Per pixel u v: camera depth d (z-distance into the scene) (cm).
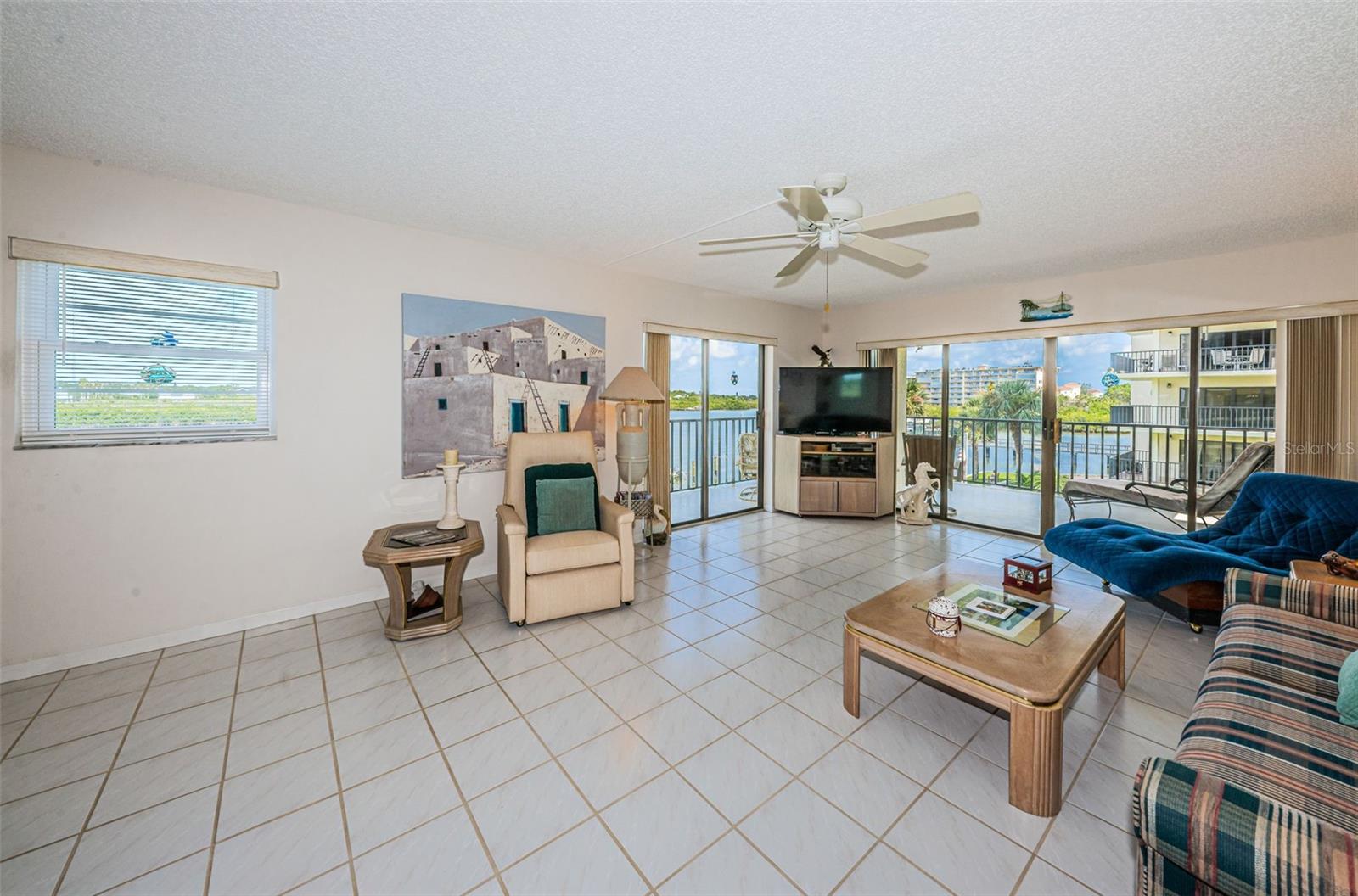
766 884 139
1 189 228
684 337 514
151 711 215
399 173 257
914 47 162
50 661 245
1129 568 285
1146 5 143
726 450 656
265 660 258
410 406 341
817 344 641
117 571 259
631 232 344
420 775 180
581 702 223
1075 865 145
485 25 154
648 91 188
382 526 333
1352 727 136
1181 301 394
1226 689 158
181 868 144
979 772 182
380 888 138
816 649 271
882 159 239
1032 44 161
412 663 256
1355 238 328
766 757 189
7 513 235
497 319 374
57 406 246
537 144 228
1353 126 208
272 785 175
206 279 273
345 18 151
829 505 566
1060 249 369
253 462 291
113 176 249
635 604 331
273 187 274
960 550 452
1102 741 197
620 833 156
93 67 175
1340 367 337
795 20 150
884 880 140
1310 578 224
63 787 172
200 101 196
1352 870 87
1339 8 143
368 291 323
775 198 287
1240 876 96
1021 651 186
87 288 250
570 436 376
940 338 534
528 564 293
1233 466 384
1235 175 252
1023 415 512
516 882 140
